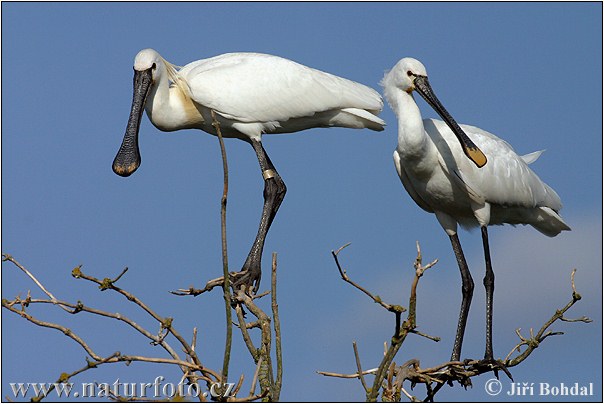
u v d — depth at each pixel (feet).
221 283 42.06
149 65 51.62
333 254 34.14
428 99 48.32
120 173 50.44
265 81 52.34
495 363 42.19
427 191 50.03
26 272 34.09
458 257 50.93
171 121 52.80
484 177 49.08
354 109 53.01
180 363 33.12
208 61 54.13
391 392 37.32
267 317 38.09
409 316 33.22
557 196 52.60
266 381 35.96
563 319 40.57
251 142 53.01
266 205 51.16
